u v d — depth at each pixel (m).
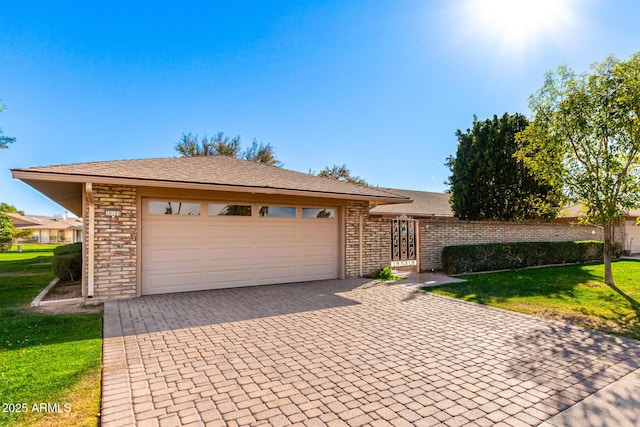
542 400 3.31
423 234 12.13
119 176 7.06
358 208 10.90
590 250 15.27
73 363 4.05
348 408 3.15
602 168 8.50
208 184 7.77
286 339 5.04
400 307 6.99
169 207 8.31
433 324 5.84
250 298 7.75
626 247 18.27
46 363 4.05
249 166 11.30
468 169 16.02
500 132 15.32
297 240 9.96
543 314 6.46
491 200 15.58
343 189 10.32
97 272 7.41
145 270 8.02
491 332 5.42
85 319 6.02
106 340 4.90
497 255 12.35
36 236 52.56
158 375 3.79
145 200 8.05
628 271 12.03
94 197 7.40
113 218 7.54
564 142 8.87
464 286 9.27
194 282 8.54
